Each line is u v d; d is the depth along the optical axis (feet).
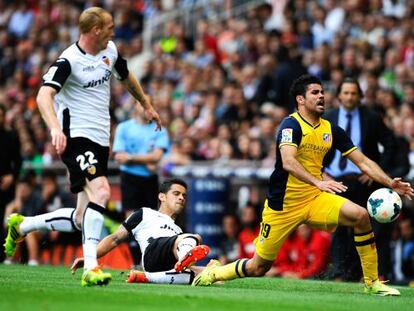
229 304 61.93
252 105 167.73
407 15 173.47
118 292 67.00
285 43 170.81
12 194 121.29
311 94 76.54
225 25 204.74
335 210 76.13
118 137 118.11
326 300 68.80
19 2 252.83
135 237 88.53
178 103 183.42
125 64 79.41
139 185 117.39
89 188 73.82
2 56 241.76
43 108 71.72
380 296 75.72
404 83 159.63
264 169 139.44
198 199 142.31
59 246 135.74
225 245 139.03
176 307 59.06
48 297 61.93
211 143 159.33
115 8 239.30
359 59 165.99
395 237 131.64
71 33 240.32
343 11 184.55
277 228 77.46
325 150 77.71
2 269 97.86
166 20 223.92
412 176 127.34
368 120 102.01
